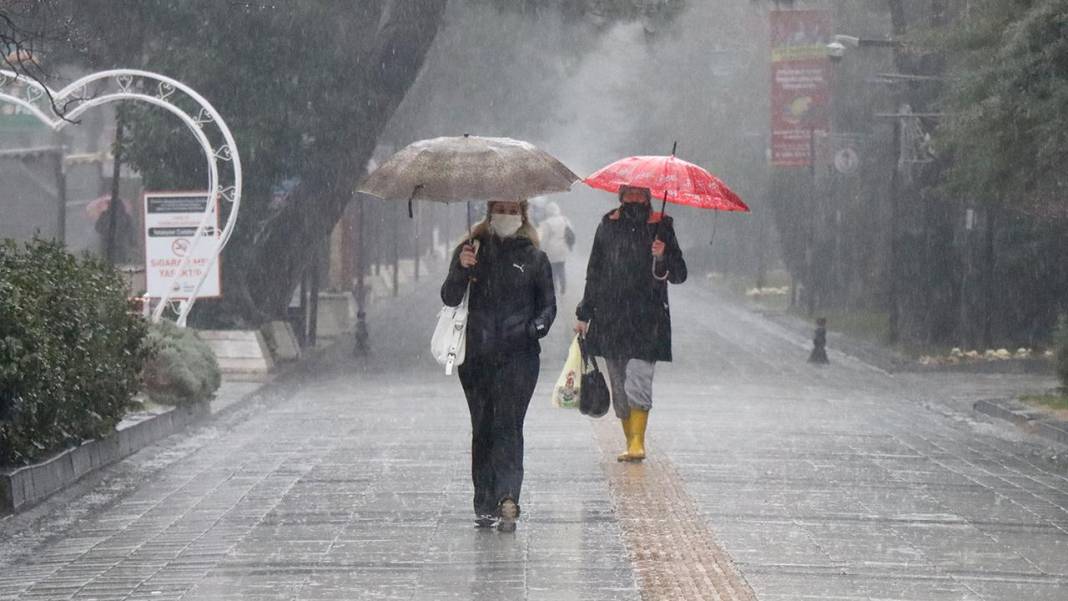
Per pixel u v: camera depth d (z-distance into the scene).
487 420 27.52
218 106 73.88
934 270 86.06
